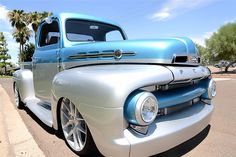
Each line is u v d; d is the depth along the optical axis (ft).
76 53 11.63
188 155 10.11
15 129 13.61
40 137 12.22
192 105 10.66
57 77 10.57
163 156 9.93
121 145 7.39
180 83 9.46
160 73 8.49
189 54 10.30
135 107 7.38
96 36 14.65
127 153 7.42
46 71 14.28
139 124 7.41
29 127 13.96
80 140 9.84
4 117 16.38
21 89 17.46
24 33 110.11
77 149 9.93
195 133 9.50
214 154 10.24
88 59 11.14
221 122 15.02
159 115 8.56
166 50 9.34
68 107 10.46
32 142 11.57
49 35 14.32
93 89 8.11
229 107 19.90
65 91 9.61
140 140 7.52
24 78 17.29
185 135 8.76
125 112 7.61
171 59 9.36
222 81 50.06
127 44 10.11
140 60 9.60
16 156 10.07
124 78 7.79
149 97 7.57
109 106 7.58
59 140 11.76
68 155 10.09
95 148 9.23
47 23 14.24
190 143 11.38
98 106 7.88
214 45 116.47
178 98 8.99
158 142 7.82
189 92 9.82
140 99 7.44
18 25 109.91
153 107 7.67
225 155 10.15
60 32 12.91
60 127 11.43
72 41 12.96
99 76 8.27
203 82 11.68
